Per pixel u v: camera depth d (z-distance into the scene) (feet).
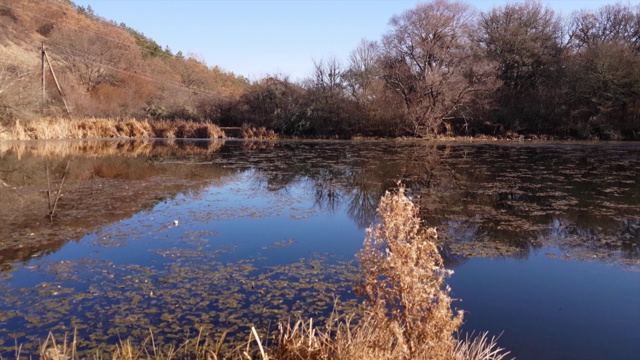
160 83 167.94
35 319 14.79
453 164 59.16
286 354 10.66
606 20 130.21
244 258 21.29
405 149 83.56
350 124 118.83
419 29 111.86
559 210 32.50
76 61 151.02
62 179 42.37
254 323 14.60
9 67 105.29
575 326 14.92
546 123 113.19
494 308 16.33
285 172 51.13
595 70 108.58
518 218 30.17
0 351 12.76
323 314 15.31
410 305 9.71
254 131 117.80
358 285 10.61
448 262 21.54
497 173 50.75
